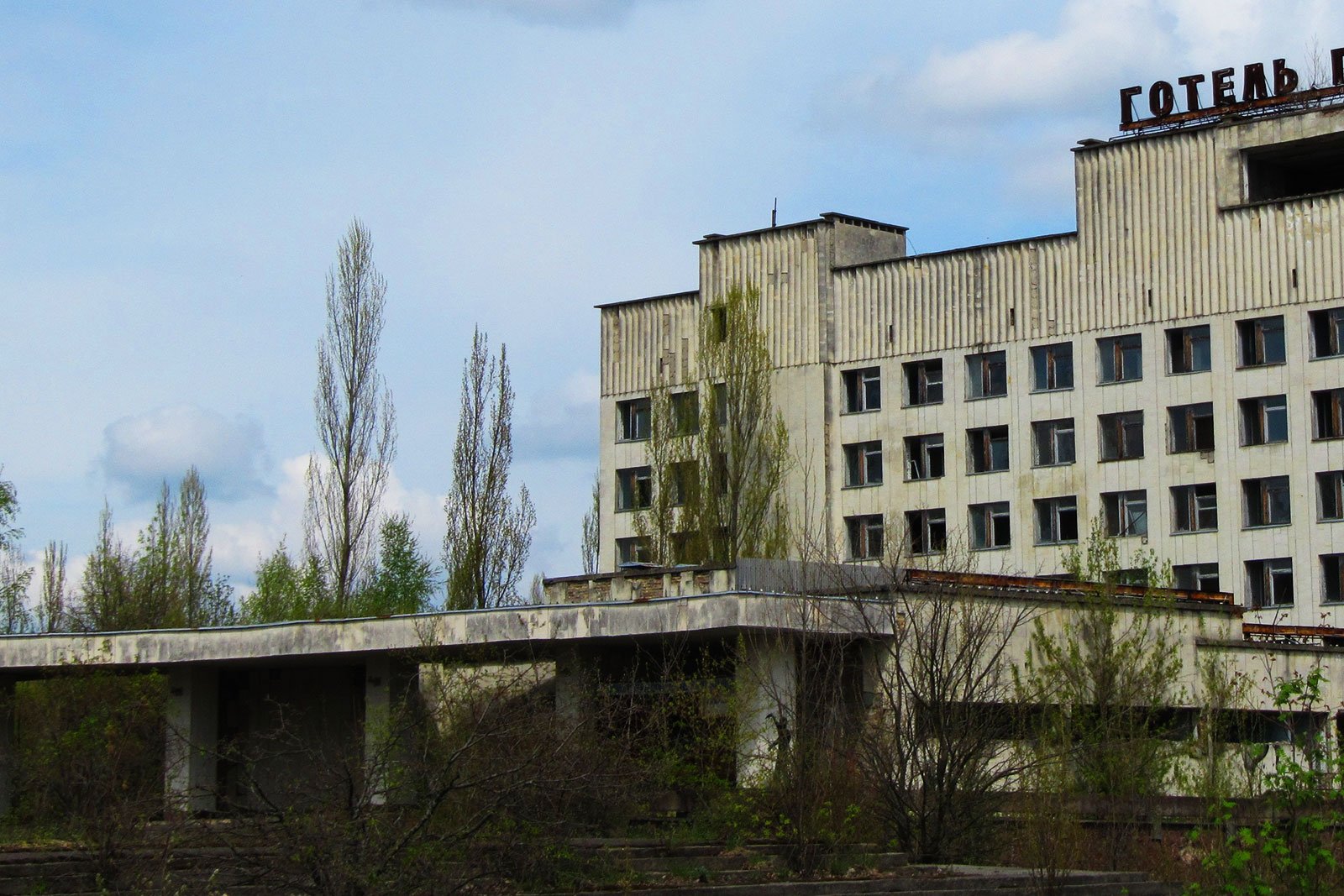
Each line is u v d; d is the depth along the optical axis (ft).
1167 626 133.28
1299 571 191.93
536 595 163.32
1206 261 201.46
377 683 146.61
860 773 104.99
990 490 211.82
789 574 130.52
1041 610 134.82
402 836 69.56
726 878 90.48
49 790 121.90
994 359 214.90
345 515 210.38
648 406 239.91
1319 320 194.70
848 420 222.89
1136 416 204.33
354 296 215.31
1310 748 71.10
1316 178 214.90
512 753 79.92
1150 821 107.86
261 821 71.15
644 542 222.28
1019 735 109.40
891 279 222.48
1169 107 210.38
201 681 157.89
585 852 86.58
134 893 73.56
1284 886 70.28
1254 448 196.03
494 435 214.07
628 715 110.63
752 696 117.60
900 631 114.32
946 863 101.30
